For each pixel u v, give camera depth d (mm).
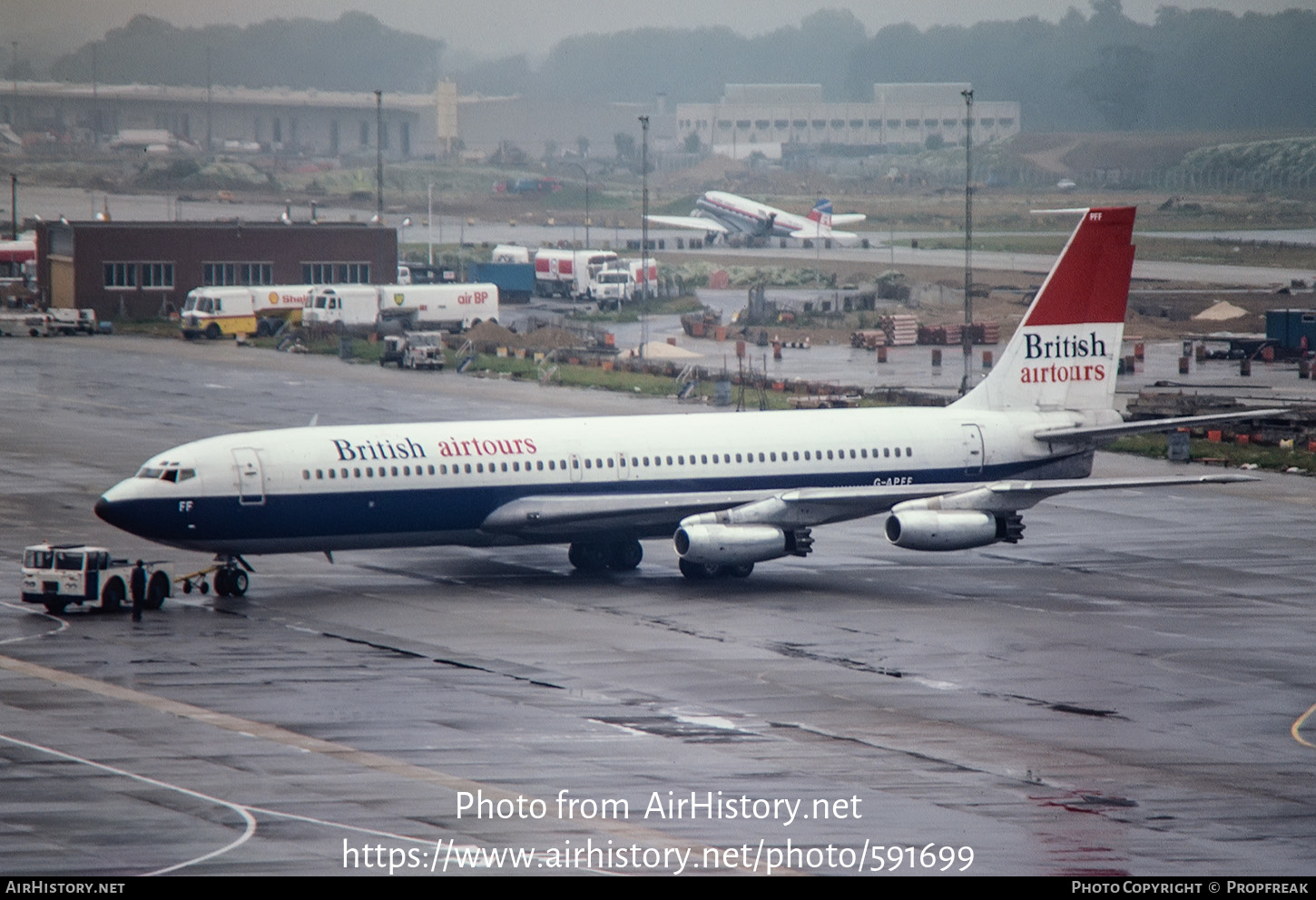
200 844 92750
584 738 115062
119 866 89062
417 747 112250
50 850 91438
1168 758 112500
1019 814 99938
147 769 106500
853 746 114062
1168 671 137250
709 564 171750
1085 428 190000
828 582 175375
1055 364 191750
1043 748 114250
